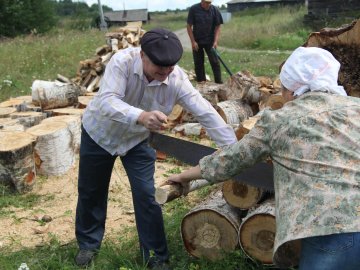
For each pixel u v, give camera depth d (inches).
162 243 150.7
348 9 940.0
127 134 142.2
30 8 1369.3
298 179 96.7
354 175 93.9
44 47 689.6
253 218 145.4
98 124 142.8
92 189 152.8
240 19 1448.1
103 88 132.6
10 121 276.8
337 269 92.7
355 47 176.9
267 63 632.4
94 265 155.8
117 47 444.8
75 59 631.2
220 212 151.4
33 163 229.0
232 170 108.7
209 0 428.5
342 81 181.8
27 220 198.8
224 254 151.9
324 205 93.0
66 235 185.9
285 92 106.7
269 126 102.0
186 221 155.5
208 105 139.0
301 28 975.0
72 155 256.1
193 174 121.0
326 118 97.5
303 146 97.0
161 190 125.3
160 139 131.5
